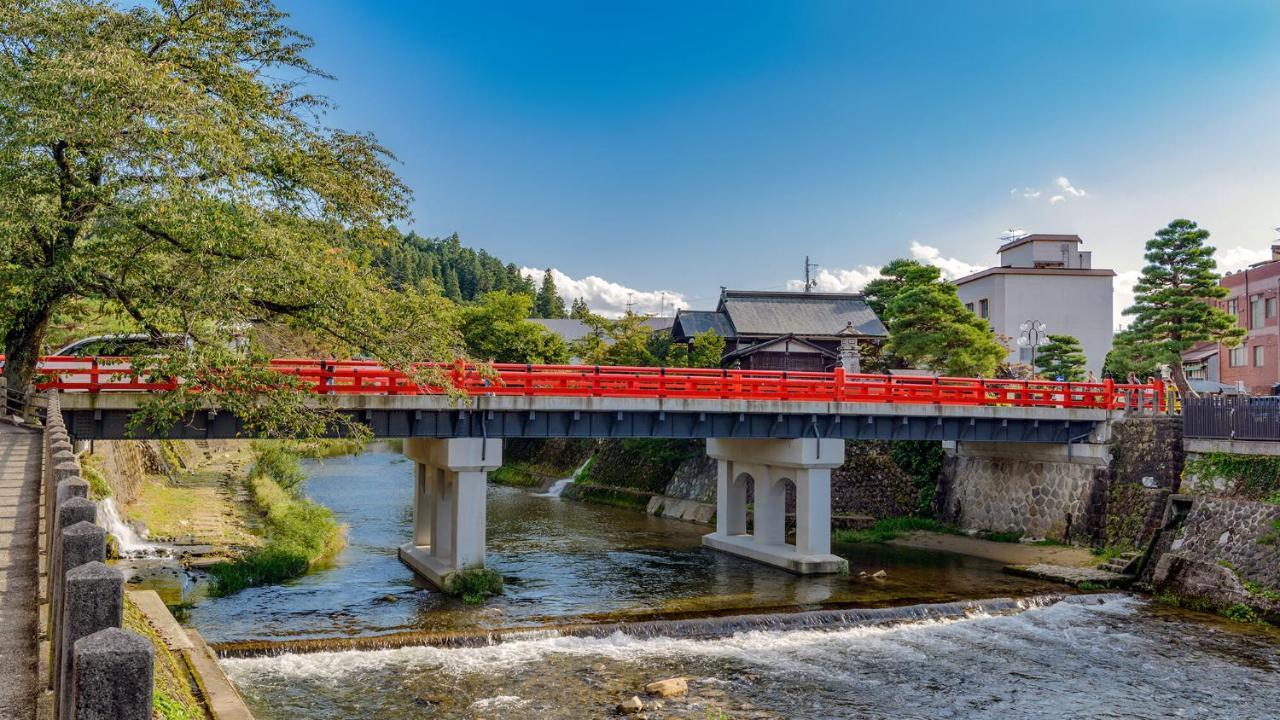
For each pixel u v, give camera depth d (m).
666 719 17.86
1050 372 53.09
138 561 28.47
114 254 18.83
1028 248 67.88
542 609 26.52
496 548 38.03
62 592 6.18
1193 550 30.09
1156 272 41.16
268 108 22.06
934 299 46.59
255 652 20.91
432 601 27.08
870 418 34.75
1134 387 37.38
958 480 44.62
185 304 18.88
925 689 20.17
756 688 19.98
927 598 28.55
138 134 17.98
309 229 21.53
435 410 28.52
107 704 4.46
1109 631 25.36
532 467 68.00
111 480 31.64
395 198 24.25
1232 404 31.81
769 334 59.53
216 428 25.59
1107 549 34.62
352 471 67.50
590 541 40.31
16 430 21.97
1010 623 26.17
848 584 31.19
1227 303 59.81
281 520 36.28
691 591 29.64
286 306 21.69
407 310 23.92
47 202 18.02
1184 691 20.27
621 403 30.48
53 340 32.81
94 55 17.67
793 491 45.50
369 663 20.89
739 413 32.53
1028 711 18.91
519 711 18.12
